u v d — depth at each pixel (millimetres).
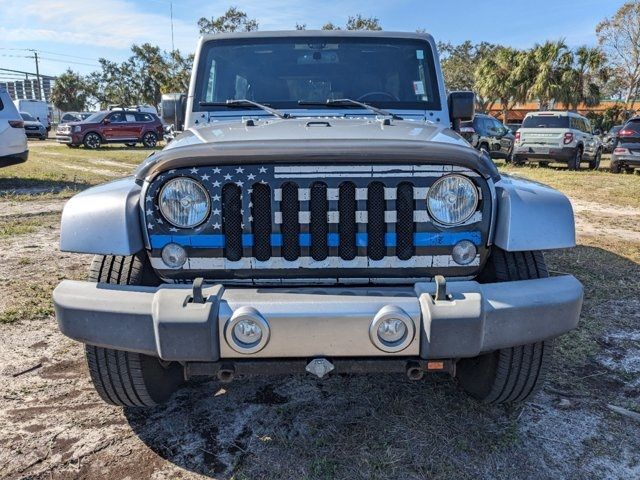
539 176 13250
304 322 2113
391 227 2287
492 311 2178
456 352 2145
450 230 2311
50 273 5219
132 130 24797
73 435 2695
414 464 2473
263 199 2279
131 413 2895
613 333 3844
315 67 3627
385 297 2178
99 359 2537
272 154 2219
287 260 2309
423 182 2275
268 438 2672
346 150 2223
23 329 3924
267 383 3203
